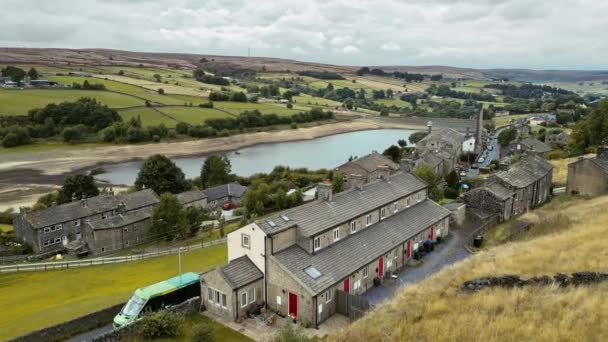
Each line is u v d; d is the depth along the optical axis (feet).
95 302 154.71
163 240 264.11
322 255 148.97
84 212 289.12
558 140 514.68
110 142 590.55
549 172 268.41
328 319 136.46
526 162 264.72
